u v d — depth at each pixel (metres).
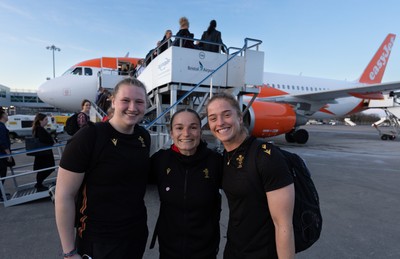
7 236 2.81
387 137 15.15
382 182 5.27
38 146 4.29
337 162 7.46
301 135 12.04
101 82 8.95
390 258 2.44
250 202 1.31
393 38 18.80
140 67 8.19
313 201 1.40
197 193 1.49
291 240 1.19
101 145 1.32
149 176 1.72
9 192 4.48
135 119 1.42
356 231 3.02
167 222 1.58
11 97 48.78
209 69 4.94
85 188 1.37
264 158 1.25
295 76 14.47
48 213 3.51
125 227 1.40
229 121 1.35
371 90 10.73
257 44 5.18
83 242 1.38
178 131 1.50
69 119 4.44
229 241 1.47
